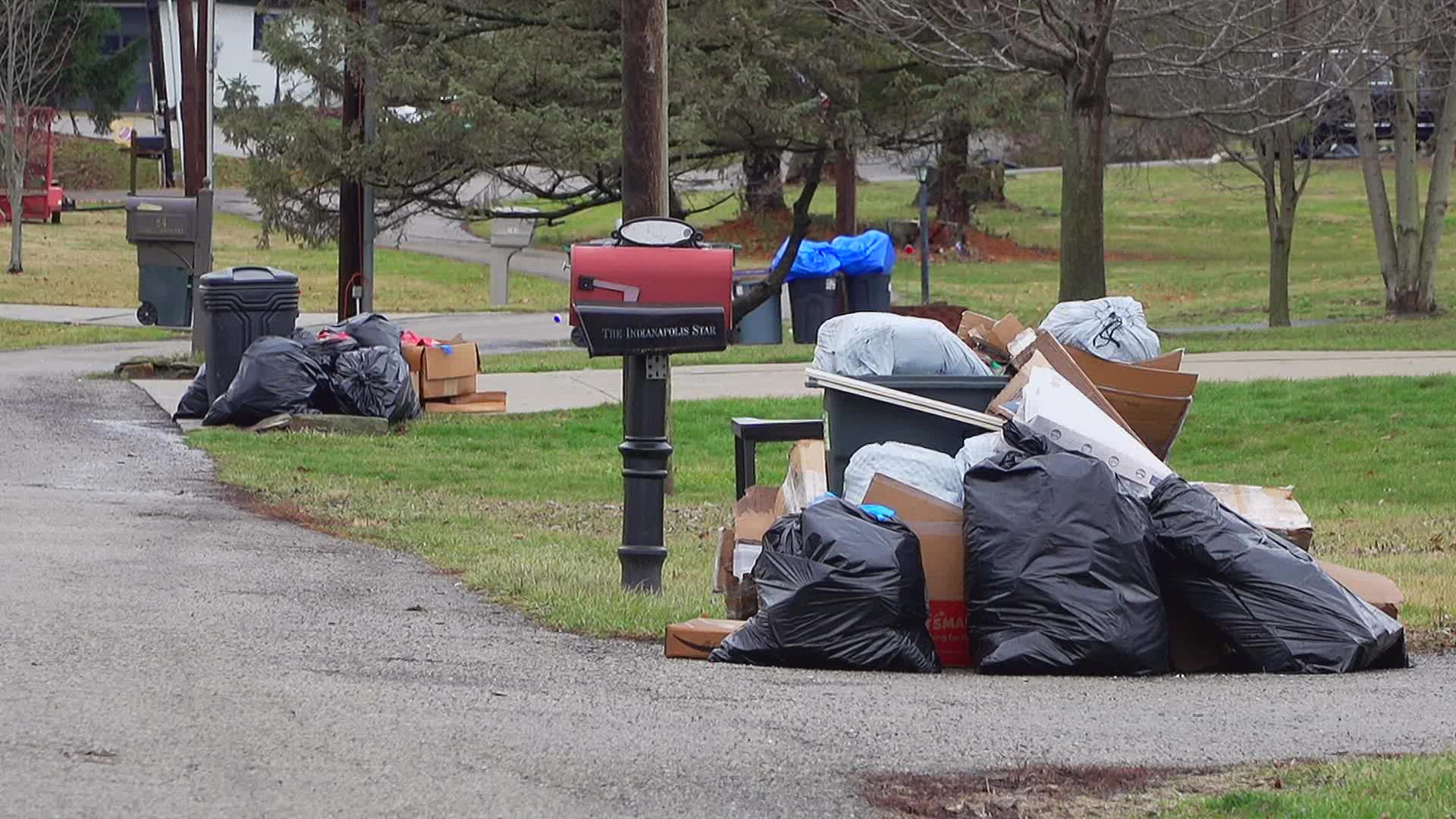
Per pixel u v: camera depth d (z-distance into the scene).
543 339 108.50
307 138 90.81
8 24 147.75
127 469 50.62
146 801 18.52
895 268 167.38
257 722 22.20
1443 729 23.50
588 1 90.69
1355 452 62.88
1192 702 25.09
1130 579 27.28
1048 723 23.56
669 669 26.97
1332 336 98.50
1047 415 29.73
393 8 91.94
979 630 27.48
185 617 29.28
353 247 90.12
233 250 166.88
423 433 63.06
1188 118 90.19
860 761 21.36
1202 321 126.25
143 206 99.75
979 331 39.47
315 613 30.34
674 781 20.25
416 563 36.75
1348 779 20.12
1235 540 28.11
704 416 68.62
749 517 32.19
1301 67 85.94
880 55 91.25
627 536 33.69
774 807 19.30
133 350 90.31
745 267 165.62
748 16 87.06
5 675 24.09
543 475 55.47
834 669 27.31
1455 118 115.56
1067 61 85.75
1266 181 113.56
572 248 32.31
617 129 91.31
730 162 104.62
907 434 33.50
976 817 18.97
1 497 43.88
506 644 28.59
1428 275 117.88
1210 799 19.44
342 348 63.75
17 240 139.38
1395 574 37.75
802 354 88.38
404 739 21.72
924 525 28.39
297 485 48.97
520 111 88.44
